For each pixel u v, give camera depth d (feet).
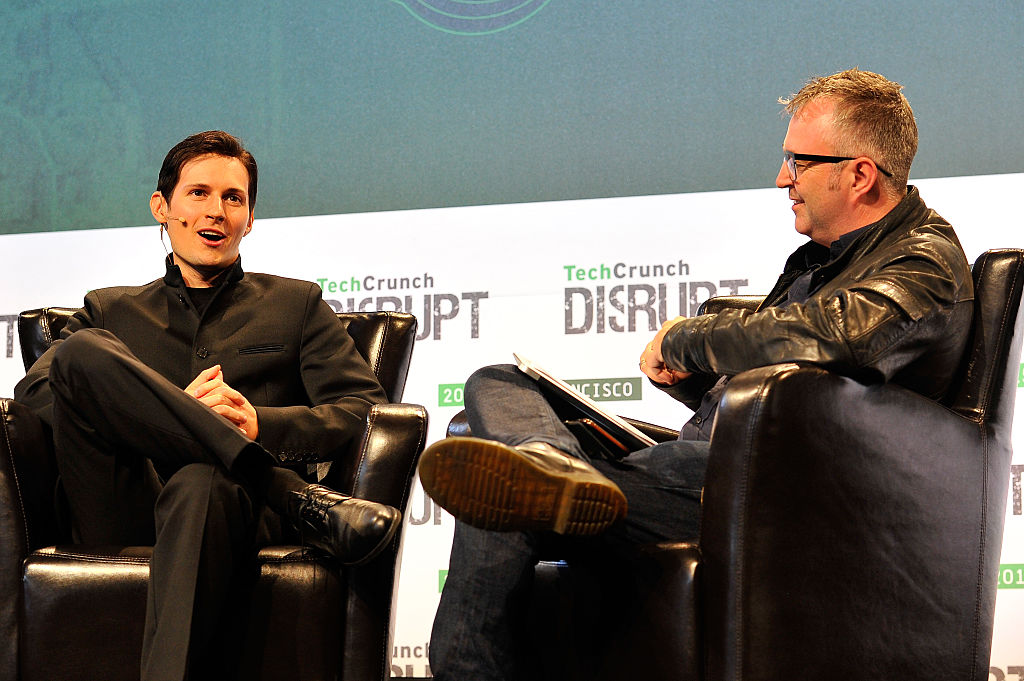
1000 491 7.72
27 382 8.24
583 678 7.23
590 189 14.07
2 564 7.44
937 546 7.23
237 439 7.15
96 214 14.85
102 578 7.21
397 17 14.65
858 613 6.77
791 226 13.15
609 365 13.34
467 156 14.37
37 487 7.69
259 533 8.02
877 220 8.35
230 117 14.80
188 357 9.23
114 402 7.30
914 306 6.93
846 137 8.34
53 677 7.16
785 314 7.04
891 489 6.98
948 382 7.59
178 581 6.73
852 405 6.80
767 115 13.70
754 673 6.40
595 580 7.31
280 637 7.18
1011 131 13.07
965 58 13.24
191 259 9.52
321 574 7.25
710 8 13.94
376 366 9.80
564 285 13.53
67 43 15.10
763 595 6.46
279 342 9.34
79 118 14.99
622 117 14.06
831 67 13.57
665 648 6.68
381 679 7.31
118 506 7.64
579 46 14.24
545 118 14.24
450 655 7.07
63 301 14.34
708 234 13.30
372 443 7.61
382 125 14.56
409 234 13.88
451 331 13.66
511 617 7.15
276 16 14.83
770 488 6.50
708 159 13.82
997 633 12.04
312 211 14.57
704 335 7.48
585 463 6.53
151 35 14.98
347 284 13.92
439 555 13.30
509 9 14.43
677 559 6.72
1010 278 7.72
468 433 8.30
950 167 13.15
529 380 7.52
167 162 9.78
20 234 14.52
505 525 6.37
